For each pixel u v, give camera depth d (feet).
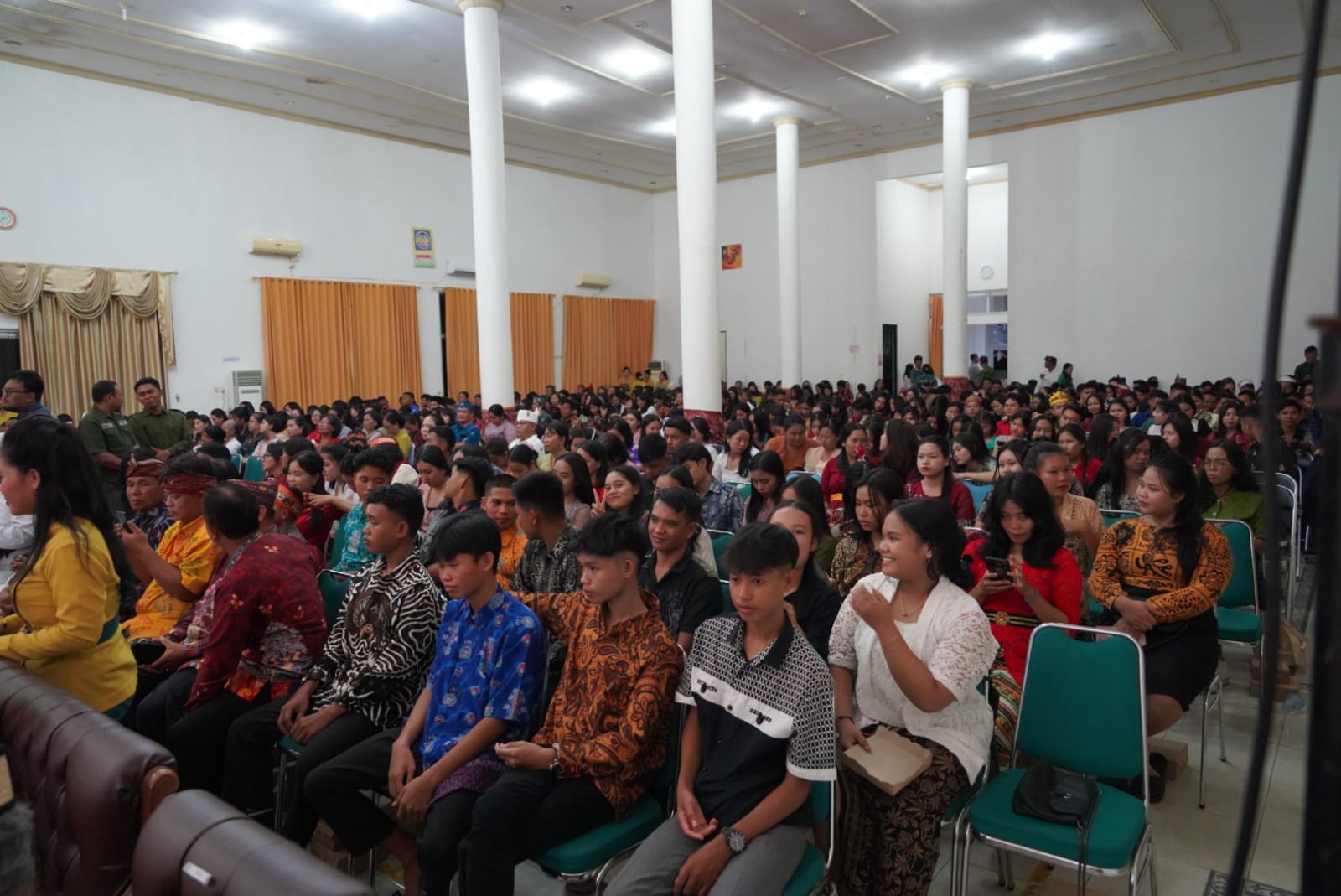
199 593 10.46
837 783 7.25
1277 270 1.80
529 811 6.73
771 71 35.94
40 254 31.76
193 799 5.33
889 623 6.70
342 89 36.14
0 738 7.07
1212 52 34.32
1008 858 8.13
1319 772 1.83
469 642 7.71
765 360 54.54
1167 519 9.86
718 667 6.59
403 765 7.61
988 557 9.23
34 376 16.60
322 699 8.71
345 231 41.68
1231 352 39.83
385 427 25.46
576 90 37.37
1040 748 7.73
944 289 39.09
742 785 6.27
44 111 31.81
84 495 8.06
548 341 51.49
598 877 6.68
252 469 23.84
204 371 36.58
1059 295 44.16
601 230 55.26
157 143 34.94
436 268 45.70
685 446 14.37
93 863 5.97
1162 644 9.50
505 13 29.43
